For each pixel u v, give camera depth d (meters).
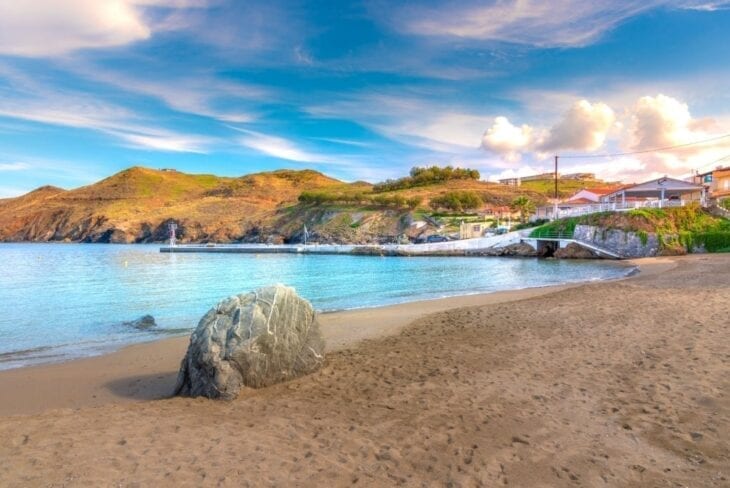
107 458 5.80
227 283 38.47
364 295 29.00
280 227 150.12
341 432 6.72
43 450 6.05
